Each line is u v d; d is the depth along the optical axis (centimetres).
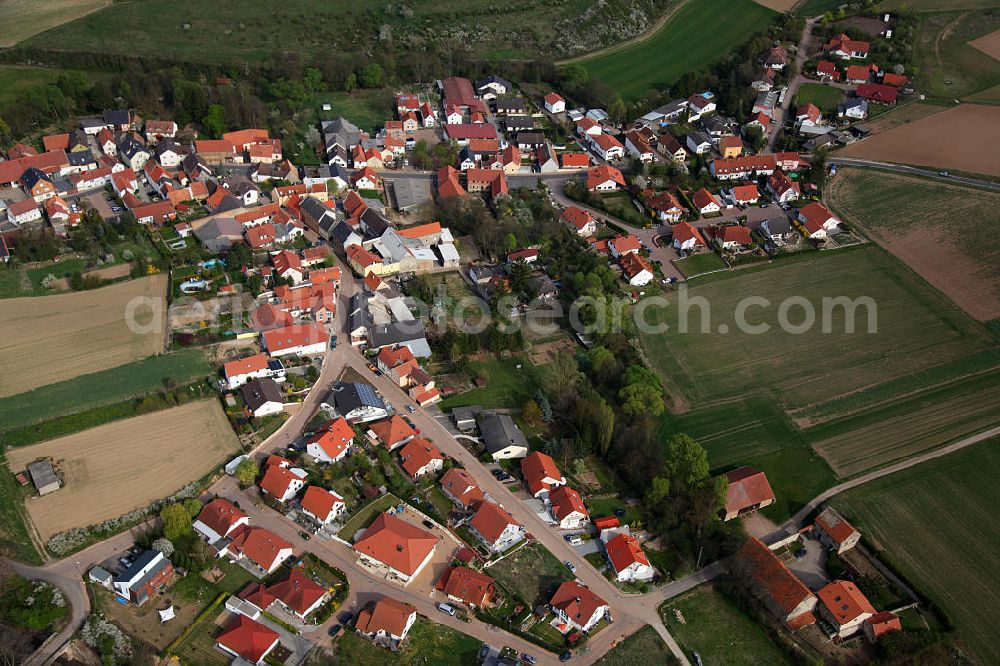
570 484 14600
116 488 13612
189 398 15388
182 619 11919
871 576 13200
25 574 12250
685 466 14200
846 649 12206
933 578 13138
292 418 15362
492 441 15038
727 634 12375
